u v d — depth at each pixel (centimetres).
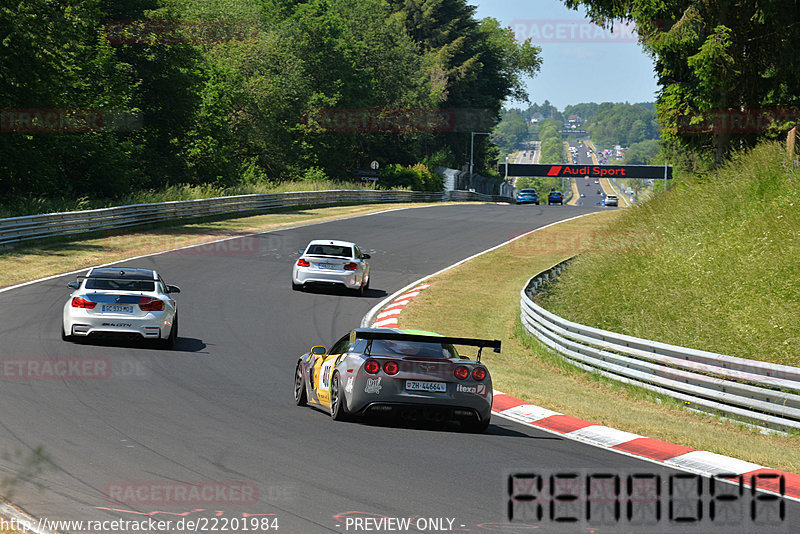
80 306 4959
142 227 12750
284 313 7106
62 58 13612
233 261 10075
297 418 3503
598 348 5544
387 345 3550
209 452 2773
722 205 8425
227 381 4312
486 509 2289
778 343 5256
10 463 2488
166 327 5091
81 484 2311
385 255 11838
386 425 3494
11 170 13412
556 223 16762
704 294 6412
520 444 3272
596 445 3369
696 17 9662
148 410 3438
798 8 9438
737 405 4509
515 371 5522
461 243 13425
